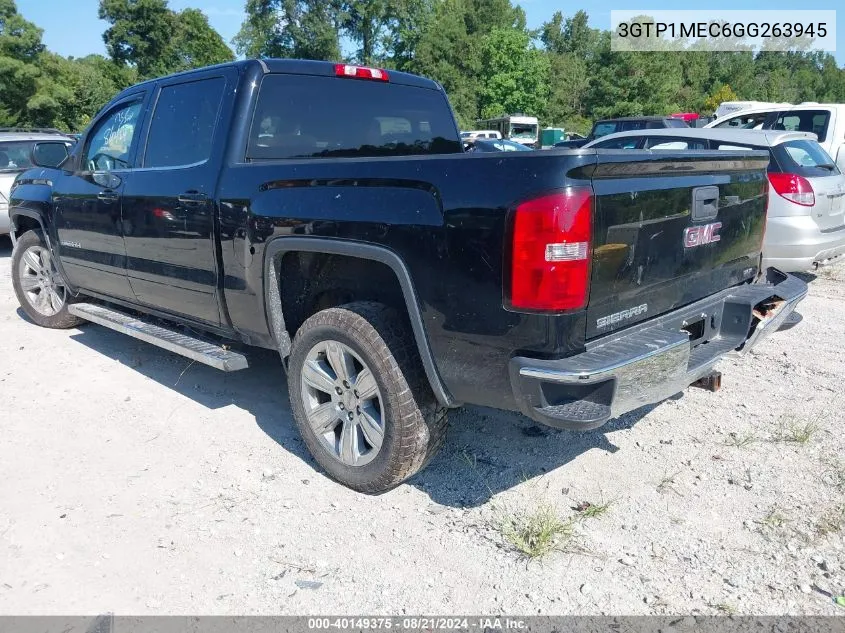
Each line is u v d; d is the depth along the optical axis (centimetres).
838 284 766
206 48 6334
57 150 562
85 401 448
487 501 328
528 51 5906
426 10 5312
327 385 336
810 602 258
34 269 601
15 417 423
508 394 276
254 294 362
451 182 275
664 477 348
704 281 336
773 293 361
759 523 307
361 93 436
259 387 473
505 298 262
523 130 4509
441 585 271
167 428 408
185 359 530
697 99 6531
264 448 383
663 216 294
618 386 262
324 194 320
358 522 312
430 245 280
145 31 5922
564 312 256
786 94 7925
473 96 5856
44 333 602
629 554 288
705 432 396
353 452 330
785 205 656
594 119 5262
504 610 257
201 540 299
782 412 421
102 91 4916
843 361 511
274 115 389
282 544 296
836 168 712
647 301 297
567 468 359
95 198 474
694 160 302
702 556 286
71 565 282
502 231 259
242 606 259
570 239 251
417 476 354
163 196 408
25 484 344
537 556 286
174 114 423
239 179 361
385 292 326
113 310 521
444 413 319
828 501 323
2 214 979
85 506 324
